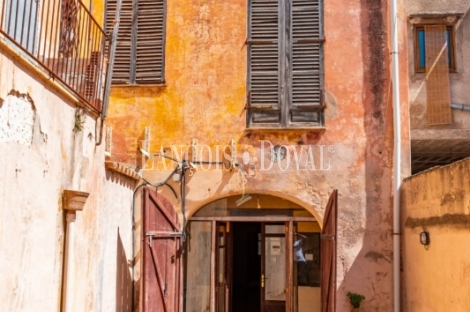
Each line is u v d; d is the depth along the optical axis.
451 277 6.46
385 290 8.69
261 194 9.30
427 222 7.44
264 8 9.41
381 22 9.20
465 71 10.18
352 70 9.14
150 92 9.28
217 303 9.42
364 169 8.92
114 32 7.46
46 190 5.15
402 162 8.78
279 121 9.11
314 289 9.29
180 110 9.20
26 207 4.72
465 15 10.30
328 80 9.15
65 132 5.63
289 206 9.31
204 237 9.34
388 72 9.09
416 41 10.35
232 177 9.03
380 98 9.05
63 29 6.55
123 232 8.23
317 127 9.00
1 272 4.27
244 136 9.10
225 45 9.31
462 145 10.62
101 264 7.03
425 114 10.08
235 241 17.05
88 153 6.40
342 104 9.08
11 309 4.44
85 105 6.20
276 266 9.96
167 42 9.37
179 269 8.77
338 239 8.83
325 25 9.27
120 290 8.03
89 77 6.73
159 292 7.90
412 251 8.15
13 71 4.41
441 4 10.39
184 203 9.04
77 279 5.96
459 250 6.22
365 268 8.75
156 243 7.87
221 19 9.38
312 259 9.34
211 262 9.20
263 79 9.22
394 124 8.82
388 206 8.84
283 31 9.32
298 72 9.21
